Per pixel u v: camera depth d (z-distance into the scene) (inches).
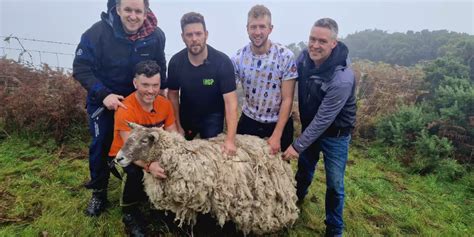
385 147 279.0
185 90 154.9
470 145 263.7
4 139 221.8
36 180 177.2
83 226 144.9
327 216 158.6
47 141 221.0
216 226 152.9
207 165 128.7
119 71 143.3
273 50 150.8
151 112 141.9
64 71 278.7
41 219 147.2
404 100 324.2
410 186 229.6
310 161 167.0
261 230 140.3
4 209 153.6
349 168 245.6
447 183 238.2
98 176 149.9
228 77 148.9
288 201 144.9
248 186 136.5
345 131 148.3
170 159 124.3
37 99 225.8
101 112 141.8
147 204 162.9
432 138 263.6
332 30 133.0
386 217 187.5
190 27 135.8
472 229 185.6
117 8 134.3
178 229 148.3
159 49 150.5
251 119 164.2
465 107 276.5
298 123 299.6
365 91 354.3
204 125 164.4
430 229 180.5
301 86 150.6
